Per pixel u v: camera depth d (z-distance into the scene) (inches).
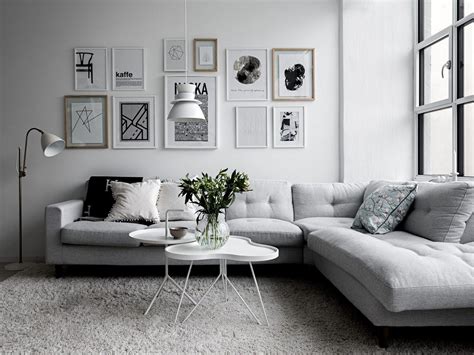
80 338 93.8
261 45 184.2
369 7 182.9
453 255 92.4
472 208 113.3
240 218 163.2
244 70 183.8
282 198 168.9
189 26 182.5
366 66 182.7
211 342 91.5
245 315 108.2
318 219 158.4
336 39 185.8
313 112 185.8
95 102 181.2
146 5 181.6
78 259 143.0
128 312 110.5
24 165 170.7
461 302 80.9
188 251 101.7
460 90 153.7
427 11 177.5
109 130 182.1
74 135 181.2
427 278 81.6
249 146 184.1
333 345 89.4
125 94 181.9
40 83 180.4
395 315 85.7
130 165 182.7
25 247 181.2
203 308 113.7
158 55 182.2
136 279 143.3
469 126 148.8
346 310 111.9
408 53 183.6
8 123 180.2
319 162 186.1
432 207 118.6
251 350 87.4
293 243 143.1
